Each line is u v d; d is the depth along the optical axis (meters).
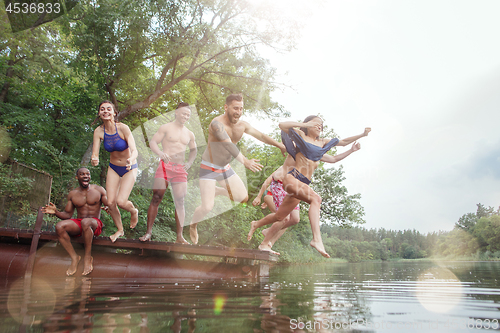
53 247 3.96
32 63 9.91
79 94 9.33
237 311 1.48
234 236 9.65
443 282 3.20
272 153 7.32
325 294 2.18
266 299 1.88
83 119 9.54
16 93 10.83
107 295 2.01
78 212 3.93
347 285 2.96
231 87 10.36
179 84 10.75
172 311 1.47
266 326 1.18
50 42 10.45
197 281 3.10
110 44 8.16
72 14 8.42
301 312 1.46
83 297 1.92
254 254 3.80
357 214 15.16
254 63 9.73
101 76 8.53
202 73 10.30
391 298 1.98
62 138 10.02
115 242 3.89
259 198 4.19
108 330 1.11
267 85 10.12
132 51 8.80
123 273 3.56
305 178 2.98
